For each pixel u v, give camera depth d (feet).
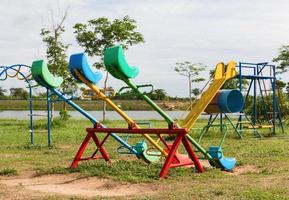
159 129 28.68
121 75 27.96
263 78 65.00
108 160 33.68
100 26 98.02
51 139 56.49
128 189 24.56
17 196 22.93
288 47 109.40
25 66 48.70
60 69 91.45
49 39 92.79
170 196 21.94
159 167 30.12
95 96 31.09
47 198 22.29
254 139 56.29
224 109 33.63
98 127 31.89
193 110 31.42
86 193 23.82
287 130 71.20
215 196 21.79
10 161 36.65
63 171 30.07
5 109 189.16
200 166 29.25
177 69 128.36
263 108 76.38
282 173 28.96
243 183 25.21
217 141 52.70
